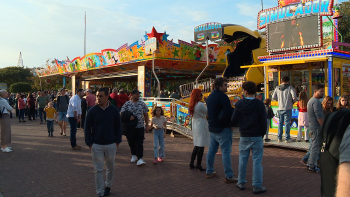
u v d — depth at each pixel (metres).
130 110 6.28
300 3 8.22
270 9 8.95
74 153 7.62
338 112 1.63
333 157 1.56
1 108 7.66
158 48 13.66
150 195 4.51
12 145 8.73
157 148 6.62
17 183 5.07
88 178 5.41
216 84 5.20
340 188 1.39
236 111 4.71
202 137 5.72
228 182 5.09
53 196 4.44
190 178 5.41
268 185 4.97
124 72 19.61
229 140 5.11
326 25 9.33
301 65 8.31
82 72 23.31
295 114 8.65
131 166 6.33
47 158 7.02
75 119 8.06
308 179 5.29
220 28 11.96
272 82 9.07
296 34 8.31
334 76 7.59
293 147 7.54
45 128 13.29
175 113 10.62
